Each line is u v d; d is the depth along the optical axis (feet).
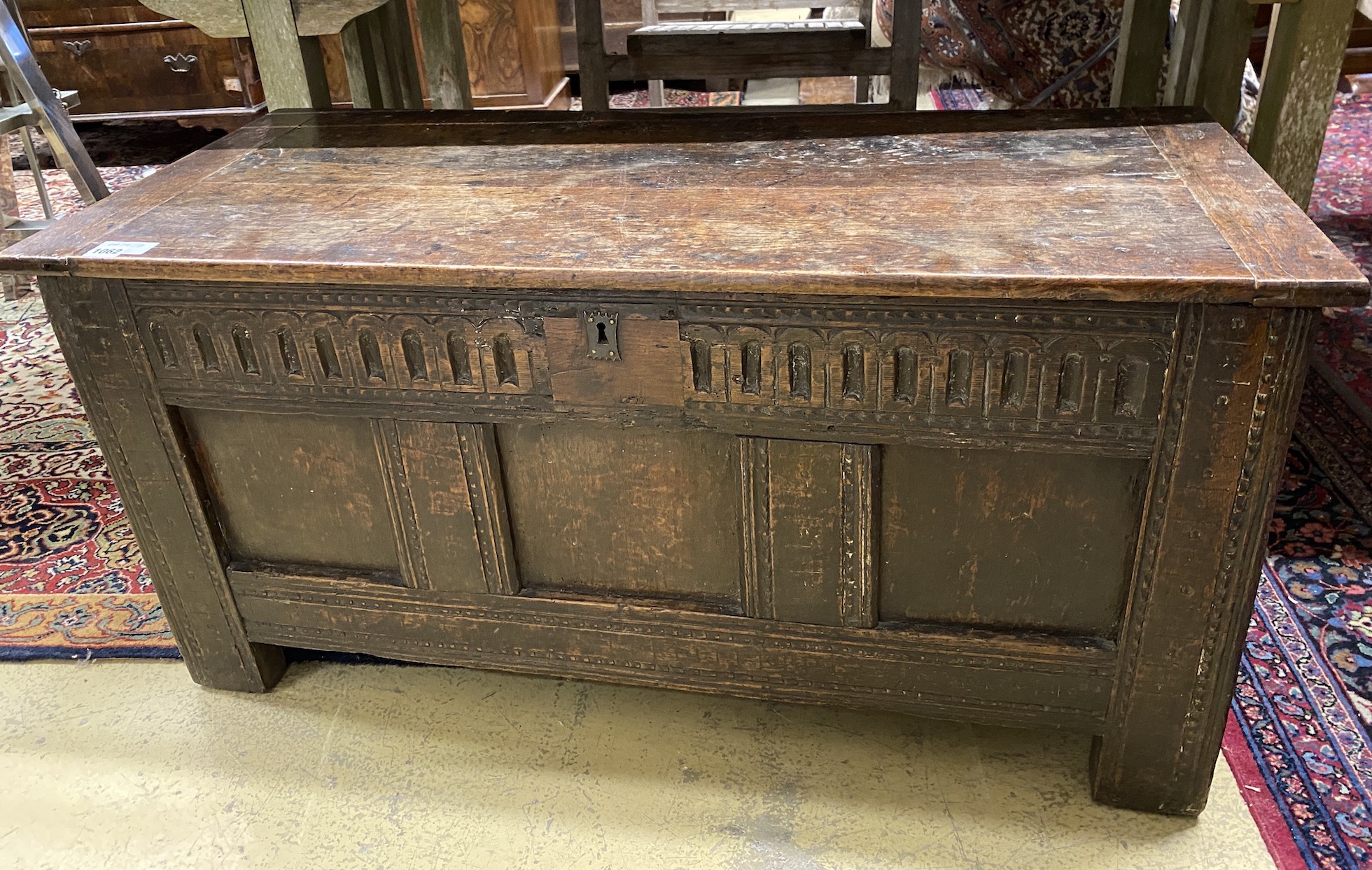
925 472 4.46
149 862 4.91
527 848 4.90
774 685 5.19
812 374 4.26
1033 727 4.97
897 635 4.85
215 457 5.22
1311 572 6.36
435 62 8.57
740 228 4.44
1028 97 10.09
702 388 4.41
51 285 4.76
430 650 5.57
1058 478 4.33
